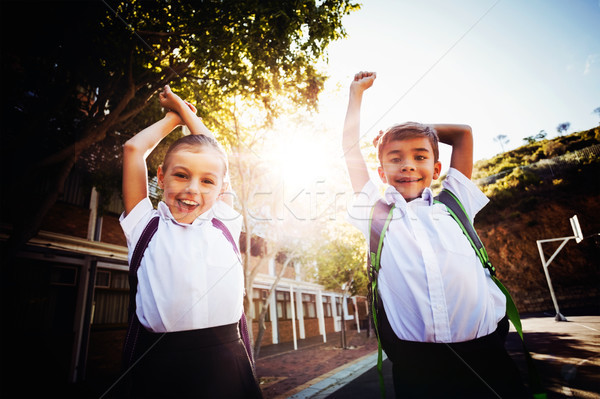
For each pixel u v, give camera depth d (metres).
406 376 0.76
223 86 3.08
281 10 2.71
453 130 0.99
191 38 2.81
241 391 0.70
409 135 0.89
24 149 2.19
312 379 4.44
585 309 10.05
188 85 3.19
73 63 2.34
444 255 0.78
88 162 3.49
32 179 2.20
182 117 0.96
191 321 0.71
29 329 5.08
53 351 5.38
